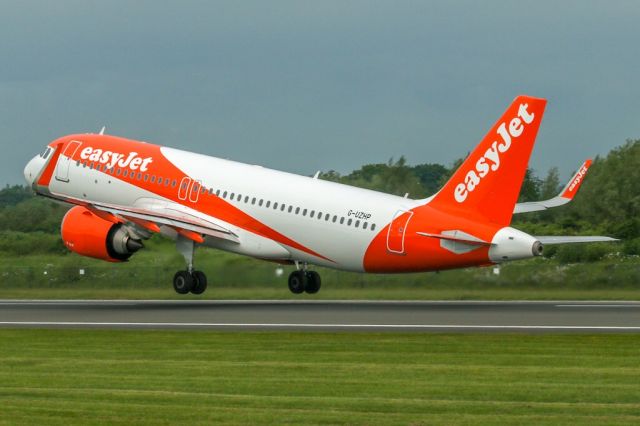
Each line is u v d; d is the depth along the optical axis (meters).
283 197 123.25
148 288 147.38
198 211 128.75
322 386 59.09
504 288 137.00
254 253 125.44
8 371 65.31
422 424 48.66
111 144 137.88
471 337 82.62
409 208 113.88
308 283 131.38
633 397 55.81
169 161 132.38
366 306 116.25
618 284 135.50
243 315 103.31
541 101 104.50
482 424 48.69
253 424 48.53
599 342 79.00
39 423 48.41
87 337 84.25
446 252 110.44
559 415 50.84
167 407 52.34
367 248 116.25
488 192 107.69
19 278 152.88
